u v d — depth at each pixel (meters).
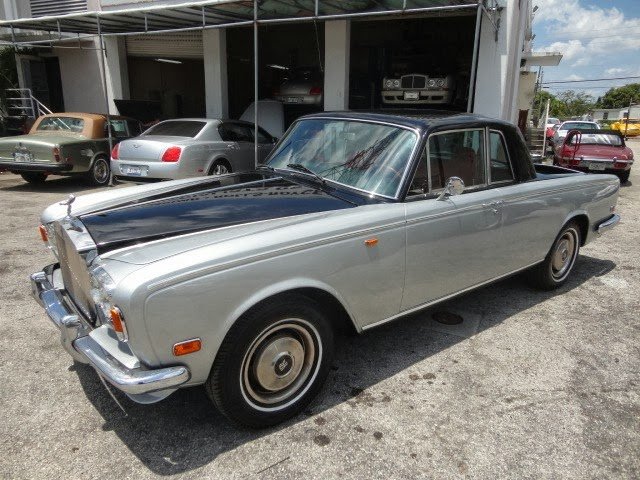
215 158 8.74
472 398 2.96
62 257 2.91
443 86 10.66
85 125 9.74
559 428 2.71
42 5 14.49
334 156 3.53
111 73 13.85
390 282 3.03
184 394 2.97
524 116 14.81
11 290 4.43
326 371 2.84
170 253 2.30
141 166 8.27
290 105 12.46
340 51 11.15
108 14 9.47
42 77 15.01
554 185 4.19
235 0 7.81
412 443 2.56
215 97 12.82
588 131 13.05
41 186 9.85
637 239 6.79
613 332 3.88
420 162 3.18
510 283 4.92
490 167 3.71
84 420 2.70
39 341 3.54
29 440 2.53
